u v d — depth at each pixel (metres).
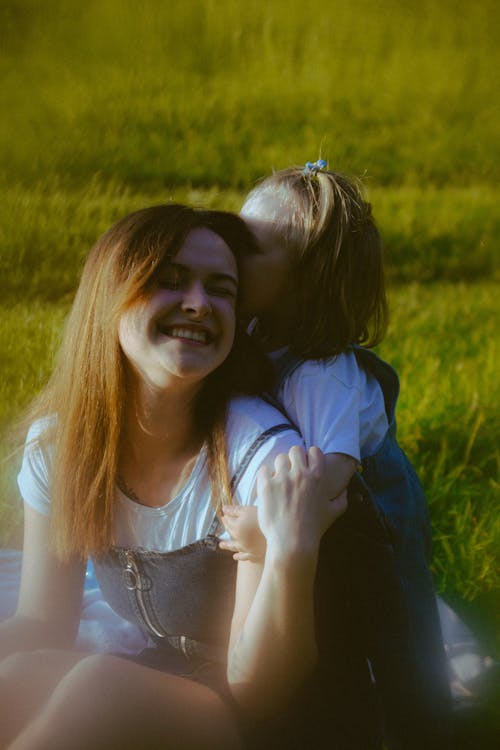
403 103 9.54
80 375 1.97
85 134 8.05
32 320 4.21
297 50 10.27
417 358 4.74
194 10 10.20
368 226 2.33
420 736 2.14
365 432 2.14
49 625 2.12
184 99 8.88
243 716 1.84
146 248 1.89
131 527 2.00
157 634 2.10
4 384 3.52
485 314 5.84
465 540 3.15
